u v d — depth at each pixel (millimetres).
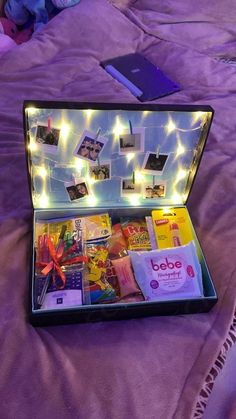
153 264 783
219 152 1109
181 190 895
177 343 712
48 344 697
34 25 1666
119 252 842
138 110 713
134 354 692
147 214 912
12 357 673
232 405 667
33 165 793
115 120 729
